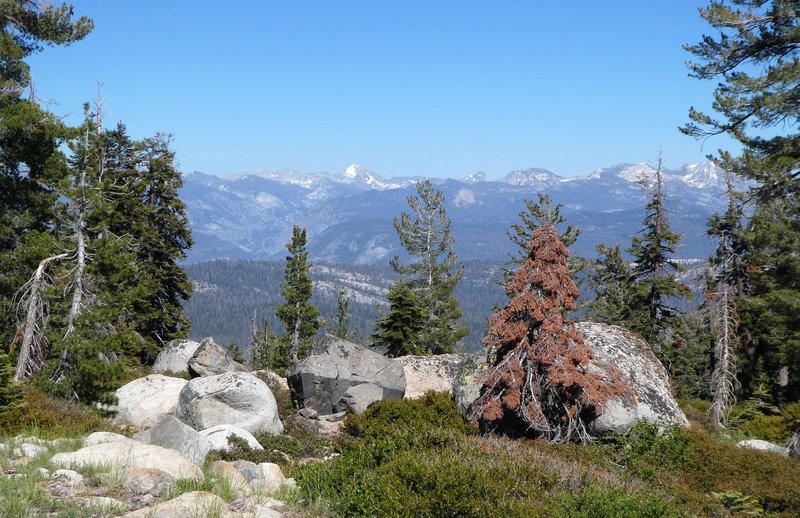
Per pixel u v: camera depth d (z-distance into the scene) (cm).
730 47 2003
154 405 2131
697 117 2075
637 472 1372
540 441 1680
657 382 1927
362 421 1981
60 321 2319
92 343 2156
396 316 3834
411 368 2998
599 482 970
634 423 1717
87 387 2120
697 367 4212
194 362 2788
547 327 1741
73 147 2316
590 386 1700
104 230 2783
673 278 3834
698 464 1546
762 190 2025
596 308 4312
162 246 3884
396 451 1054
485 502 826
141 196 3825
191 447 1334
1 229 2511
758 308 2134
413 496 862
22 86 2605
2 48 2470
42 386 2050
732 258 3716
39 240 2322
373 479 927
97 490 876
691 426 1862
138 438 1327
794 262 1900
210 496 866
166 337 4072
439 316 4803
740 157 1964
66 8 2716
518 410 1764
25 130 2503
